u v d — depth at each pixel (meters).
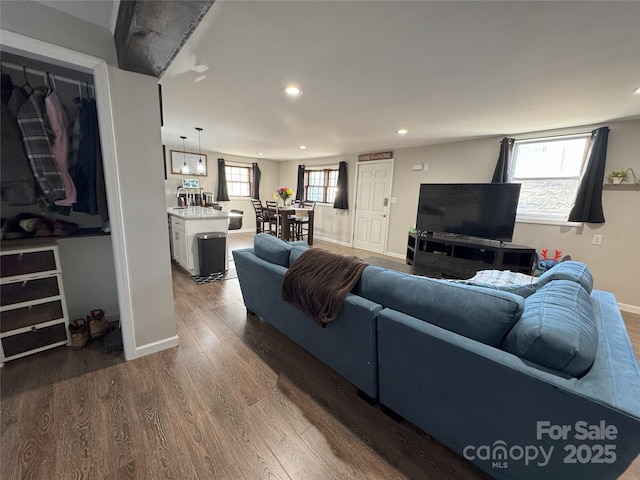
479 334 1.08
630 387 0.83
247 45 1.64
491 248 3.39
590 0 1.17
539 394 0.89
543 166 3.55
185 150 6.42
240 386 1.67
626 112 2.65
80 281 2.22
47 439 1.26
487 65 1.81
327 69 1.95
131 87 1.60
